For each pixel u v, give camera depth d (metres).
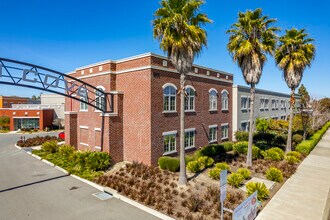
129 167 17.09
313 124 34.03
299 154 20.34
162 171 16.44
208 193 12.14
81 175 15.28
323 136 36.69
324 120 41.91
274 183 13.84
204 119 24.30
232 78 29.80
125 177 15.05
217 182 14.09
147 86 17.89
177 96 20.52
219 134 27.05
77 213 10.13
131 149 19.25
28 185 13.73
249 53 16.69
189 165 16.02
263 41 17.16
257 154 19.66
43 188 13.22
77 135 24.50
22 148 26.27
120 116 19.88
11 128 46.59
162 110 18.91
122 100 19.98
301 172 16.36
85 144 22.95
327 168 17.42
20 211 10.34
